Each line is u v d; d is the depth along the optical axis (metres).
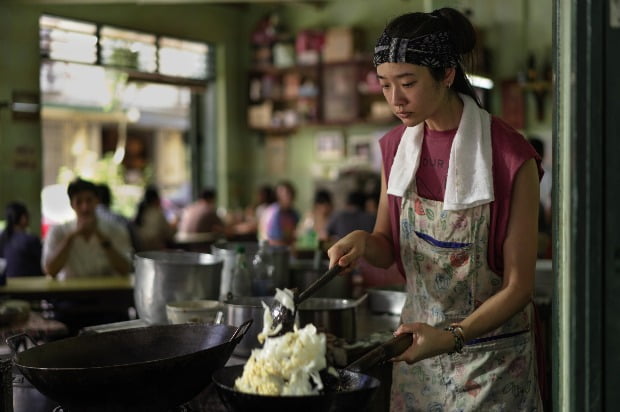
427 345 1.58
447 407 1.92
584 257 1.40
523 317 1.90
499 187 1.78
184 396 1.60
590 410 1.41
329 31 9.52
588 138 1.39
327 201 7.87
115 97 10.22
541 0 8.20
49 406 2.24
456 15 1.75
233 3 10.16
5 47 7.72
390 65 1.66
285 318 1.56
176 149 13.31
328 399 1.35
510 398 1.88
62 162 11.73
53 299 4.31
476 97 1.86
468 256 1.85
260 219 8.67
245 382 1.42
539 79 8.12
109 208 5.21
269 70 10.04
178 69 9.55
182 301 2.72
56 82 8.49
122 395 1.51
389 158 2.03
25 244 5.46
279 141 10.27
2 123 7.69
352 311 2.44
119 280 4.62
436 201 1.88
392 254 2.01
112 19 8.61
